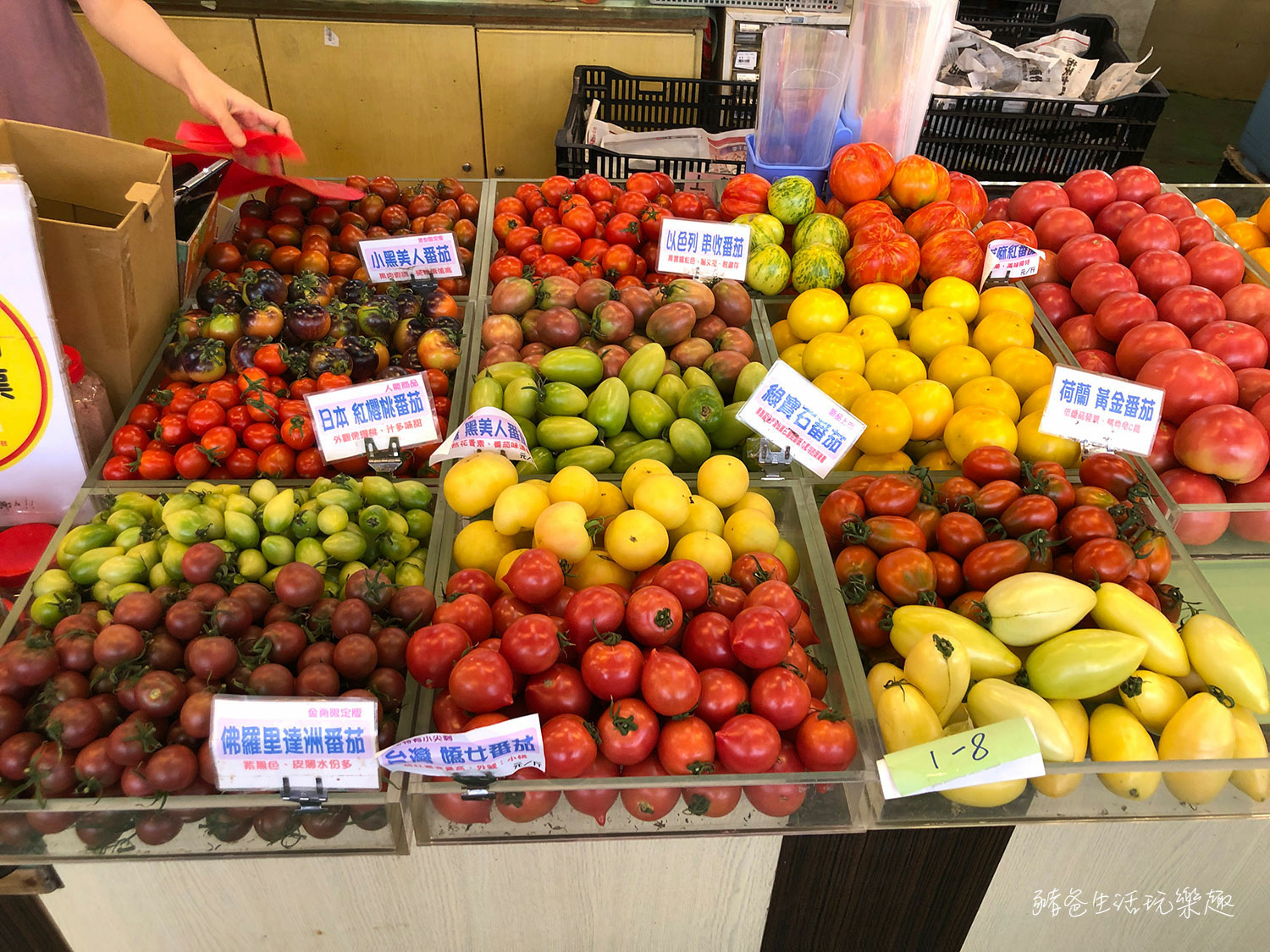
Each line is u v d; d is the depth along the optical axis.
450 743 1.19
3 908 1.41
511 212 2.60
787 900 1.57
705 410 1.85
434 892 1.46
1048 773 1.30
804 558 1.70
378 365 2.11
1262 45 6.38
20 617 1.49
